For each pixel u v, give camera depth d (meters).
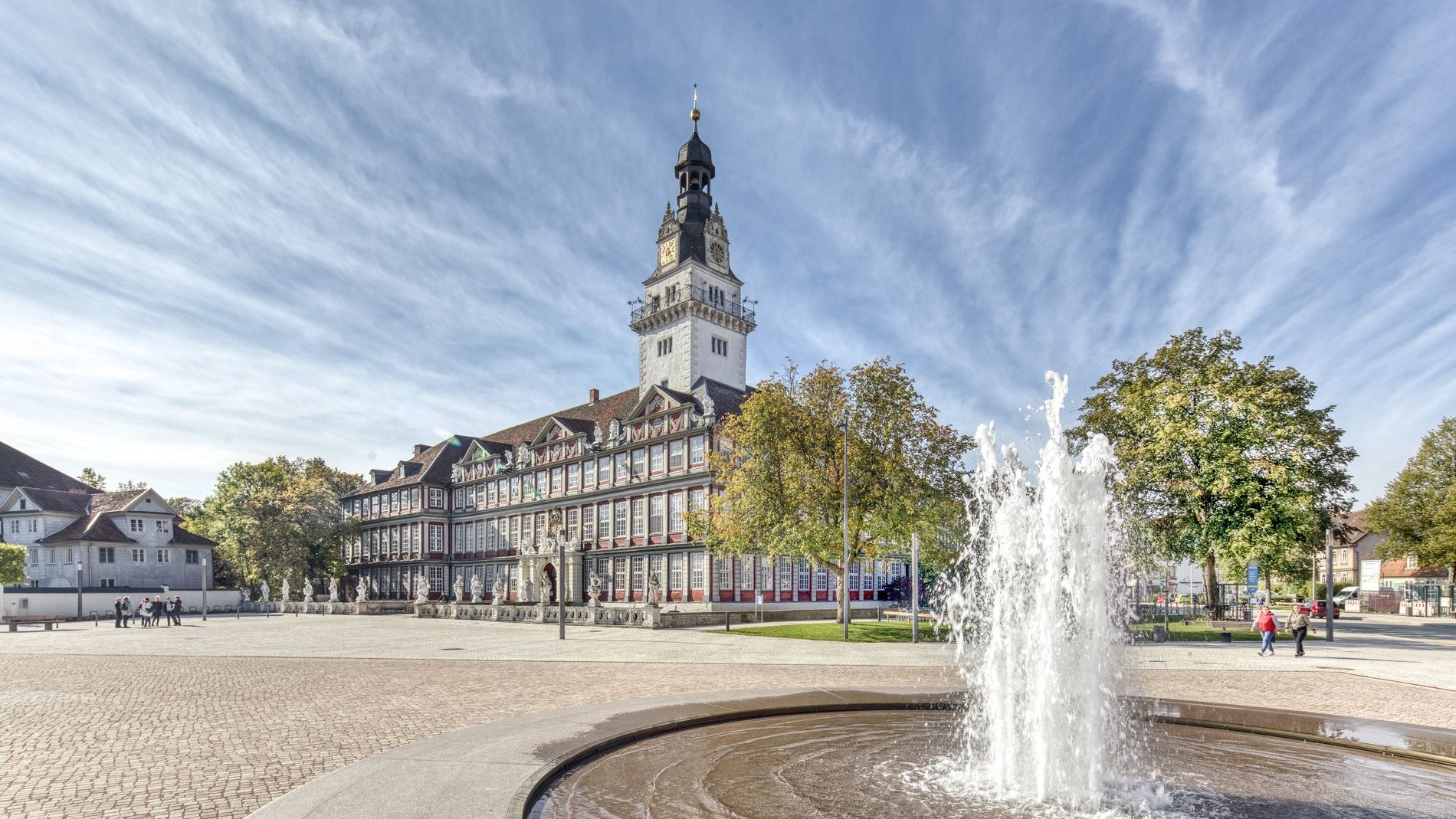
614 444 68.75
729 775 10.45
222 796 9.65
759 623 48.16
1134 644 33.38
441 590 90.75
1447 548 62.28
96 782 10.30
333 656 28.31
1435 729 13.15
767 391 41.19
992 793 9.87
